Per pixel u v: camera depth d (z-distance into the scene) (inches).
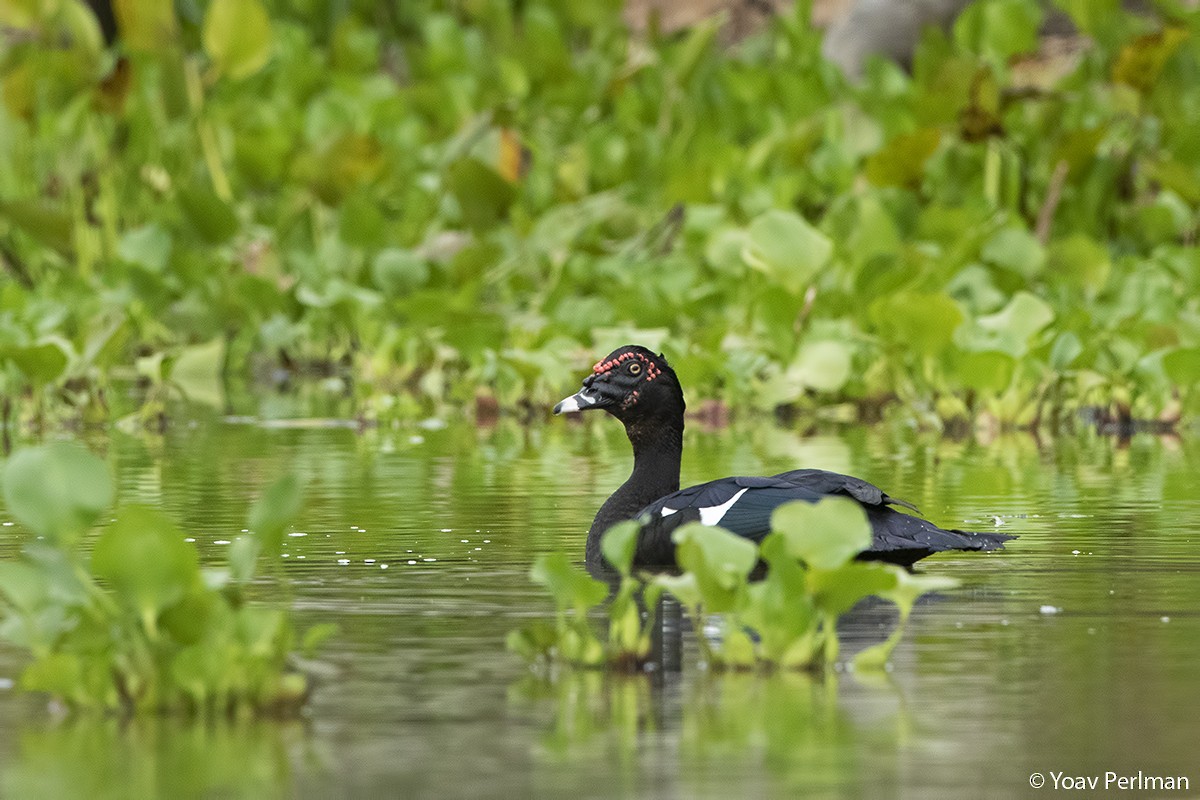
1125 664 262.2
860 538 260.4
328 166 773.3
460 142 872.9
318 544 366.9
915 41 937.5
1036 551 356.5
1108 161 765.3
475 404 648.4
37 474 243.8
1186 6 898.1
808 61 934.4
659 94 999.6
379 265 735.1
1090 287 691.4
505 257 807.7
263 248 821.9
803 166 815.1
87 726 232.7
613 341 633.0
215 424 609.9
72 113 794.8
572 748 222.2
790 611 259.9
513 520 399.9
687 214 752.3
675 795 205.2
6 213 738.8
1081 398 616.4
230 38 735.1
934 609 301.4
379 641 278.5
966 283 662.5
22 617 244.7
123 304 713.6
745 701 243.1
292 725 232.8
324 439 566.9
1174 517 399.9
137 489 447.5
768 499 338.3
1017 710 238.1
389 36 1237.7
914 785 208.5
